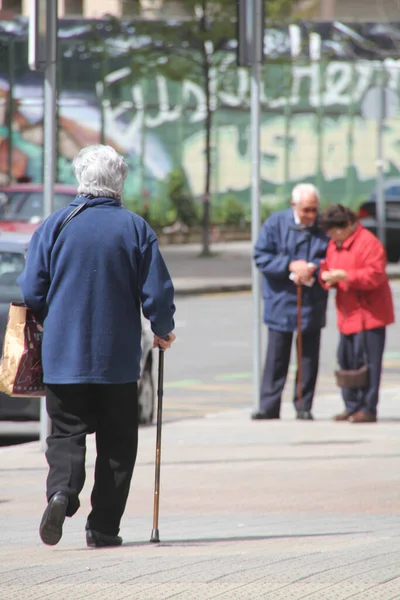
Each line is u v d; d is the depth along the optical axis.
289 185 130.62
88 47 112.50
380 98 85.81
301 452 31.14
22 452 31.55
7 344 19.42
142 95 121.50
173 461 29.78
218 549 19.19
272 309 37.59
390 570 17.02
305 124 130.38
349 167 132.12
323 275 36.38
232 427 35.94
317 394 44.44
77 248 19.19
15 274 34.34
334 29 118.31
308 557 18.14
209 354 54.81
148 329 37.34
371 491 25.67
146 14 110.06
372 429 35.44
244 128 126.62
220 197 126.81
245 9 38.34
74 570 17.25
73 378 19.02
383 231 95.38
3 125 116.31
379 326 36.78
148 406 36.81
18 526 22.00
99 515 19.70
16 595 15.57
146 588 15.93
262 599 15.21
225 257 108.44
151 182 123.44
